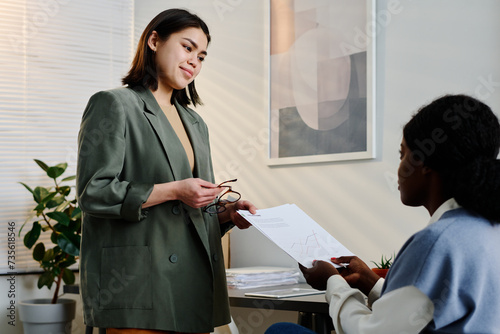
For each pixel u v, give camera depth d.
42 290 3.09
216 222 1.72
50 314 2.70
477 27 2.03
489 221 1.03
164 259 1.50
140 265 1.47
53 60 3.23
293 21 2.69
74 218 2.83
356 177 2.41
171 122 1.67
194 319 1.53
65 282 2.91
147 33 1.64
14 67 3.14
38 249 2.84
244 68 2.96
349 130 2.43
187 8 3.28
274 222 1.54
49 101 3.20
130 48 3.46
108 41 3.40
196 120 1.77
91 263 1.51
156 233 1.50
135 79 1.65
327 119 2.52
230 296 1.99
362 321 1.10
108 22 3.41
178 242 1.53
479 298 0.98
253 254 2.82
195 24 1.66
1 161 3.06
